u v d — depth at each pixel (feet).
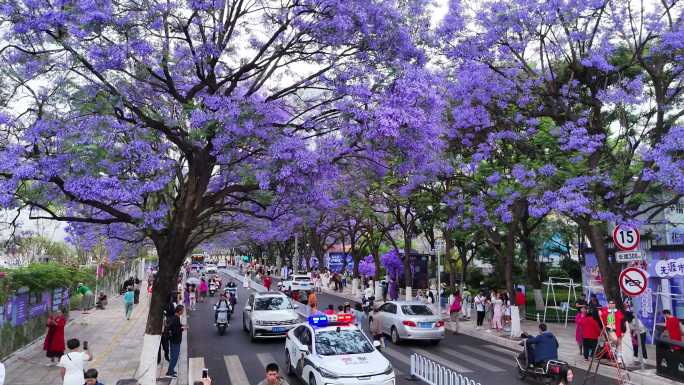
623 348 47.55
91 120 35.53
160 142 43.04
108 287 118.01
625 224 45.50
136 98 41.39
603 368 46.78
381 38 41.04
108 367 47.32
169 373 43.24
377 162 45.55
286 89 43.86
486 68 58.34
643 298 62.95
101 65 35.63
